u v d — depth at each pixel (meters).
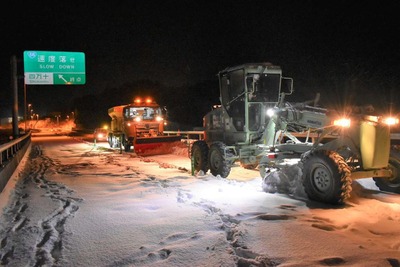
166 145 20.25
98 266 4.75
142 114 22.98
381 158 7.77
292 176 8.56
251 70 10.39
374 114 8.22
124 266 4.72
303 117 9.29
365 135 7.73
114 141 26.25
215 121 12.19
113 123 26.47
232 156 10.66
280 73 10.72
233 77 11.09
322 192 7.52
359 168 8.00
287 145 9.73
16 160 14.22
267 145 10.27
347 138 8.05
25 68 27.06
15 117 21.58
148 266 4.67
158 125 23.17
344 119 8.05
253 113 10.77
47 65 27.39
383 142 7.73
